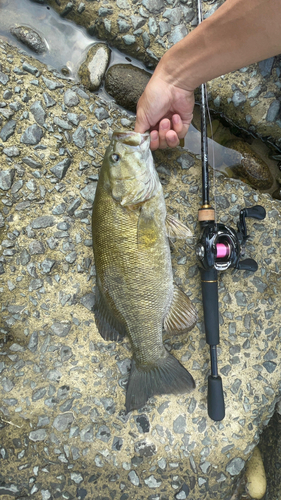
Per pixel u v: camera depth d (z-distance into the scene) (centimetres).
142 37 67
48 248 68
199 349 69
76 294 68
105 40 68
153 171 59
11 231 67
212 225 62
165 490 67
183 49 54
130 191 58
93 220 60
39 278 68
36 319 68
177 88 59
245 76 68
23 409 67
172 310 63
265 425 70
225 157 71
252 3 47
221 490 68
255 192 70
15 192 67
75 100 68
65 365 68
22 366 68
